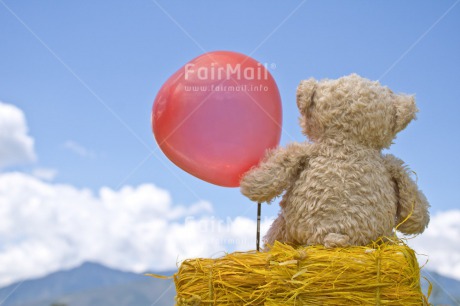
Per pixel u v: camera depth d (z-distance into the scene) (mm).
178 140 1540
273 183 1496
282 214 1577
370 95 1519
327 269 1262
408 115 1534
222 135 1524
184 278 1333
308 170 1493
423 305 1300
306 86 1568
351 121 1506
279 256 1291
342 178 1454
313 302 1254
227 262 1312
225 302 1291
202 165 1565
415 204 1532
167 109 1545
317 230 1438
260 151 1559
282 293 1261
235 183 1614
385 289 1267
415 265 1312
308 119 1586
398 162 1553
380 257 1267
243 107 1531
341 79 1559
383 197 1475
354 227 1426
